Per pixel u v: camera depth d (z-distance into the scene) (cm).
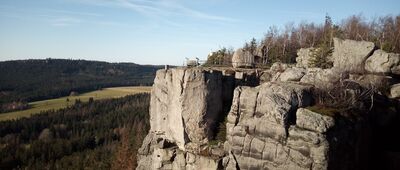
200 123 4012
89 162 11950
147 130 10019
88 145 14662
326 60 5516
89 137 15100
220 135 4012
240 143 3388
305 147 2938
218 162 3712
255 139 3275
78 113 18925
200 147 3981
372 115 3684
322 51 5650
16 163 12838
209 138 4041
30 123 16975
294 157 2986
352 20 9438
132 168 7631
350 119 3173
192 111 4038
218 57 7406
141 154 5266
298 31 9625
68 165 12175
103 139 15212
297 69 4125
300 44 8506
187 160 4047
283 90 3294
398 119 3997
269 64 6247
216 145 3912
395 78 4600
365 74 4647
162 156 4419
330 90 3406
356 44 4909
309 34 9162
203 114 4000
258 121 3294
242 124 3438
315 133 2920
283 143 3072
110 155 11569
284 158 3047
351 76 4572
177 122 4231
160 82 4903
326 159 2855
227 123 3750
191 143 4088
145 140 5338
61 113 18812
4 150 13762
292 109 3183
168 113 4553
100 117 18350
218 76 4119
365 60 4784
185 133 4100
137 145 8575
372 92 3675
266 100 3288
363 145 3359
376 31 8669
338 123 3038
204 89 3994
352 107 3325
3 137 15400
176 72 4222
